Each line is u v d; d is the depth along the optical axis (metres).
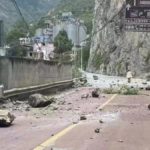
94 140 9.89
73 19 158.50
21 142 9.61
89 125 12.63
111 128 12.04
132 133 11.16
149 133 11.20
